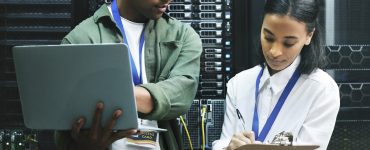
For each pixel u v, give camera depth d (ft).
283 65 5.24
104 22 4.93
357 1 7.22
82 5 7.23
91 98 3.69
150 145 4.74
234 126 5.77
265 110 5.58
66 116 3.80
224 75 7.25
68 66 3.62
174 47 4.83
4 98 7.50
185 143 7.16
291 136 4.75
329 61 7.22
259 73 5.81
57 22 7.55
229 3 7.21
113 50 3.54
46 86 3.72
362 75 7.25
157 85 4.35
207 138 7.19
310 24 5.10
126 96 3.67
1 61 7.52
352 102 7.25
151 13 4.68
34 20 7.55
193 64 4.78
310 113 5.42
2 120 7.48
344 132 7.26
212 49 7.23
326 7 7.20
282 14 4.91
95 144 3.91
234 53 7.21
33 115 3.88
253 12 7.06
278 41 5.02
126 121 3.75
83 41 4.75
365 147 7.27
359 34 7.24
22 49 3.64
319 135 5.29
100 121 3.76
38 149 7.32
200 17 7.23
